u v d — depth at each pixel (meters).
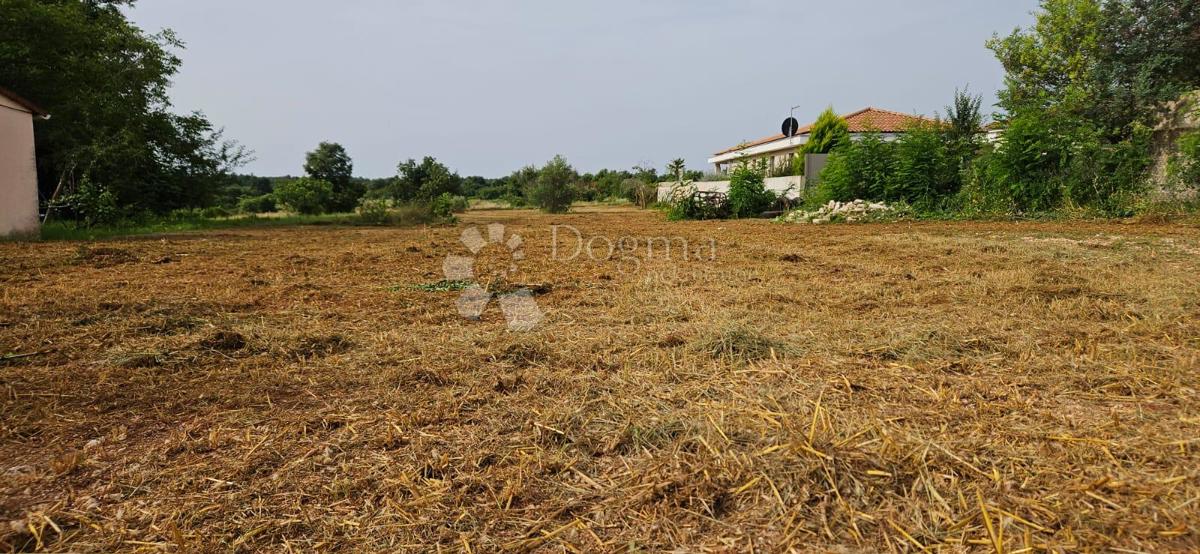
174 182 19.84
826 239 9.14
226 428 2.26
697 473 1.85
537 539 1.57
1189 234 8.45
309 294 4.87
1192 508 1.62
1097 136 12.62
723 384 2.64
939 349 3.05
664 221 16.22
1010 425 2.17
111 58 17.48
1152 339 3.23
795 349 3.10
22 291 4.92
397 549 1.54
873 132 15.95
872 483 1.77
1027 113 13.43
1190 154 10.95
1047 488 1.74
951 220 12.52
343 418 2.33
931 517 1.62
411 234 11.97
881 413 2.28
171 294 4.85
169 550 1.53
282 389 2.66
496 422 2.28
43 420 2.31
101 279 5.70
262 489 1.83
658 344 3.26
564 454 2.02
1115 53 13.85
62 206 14.48
